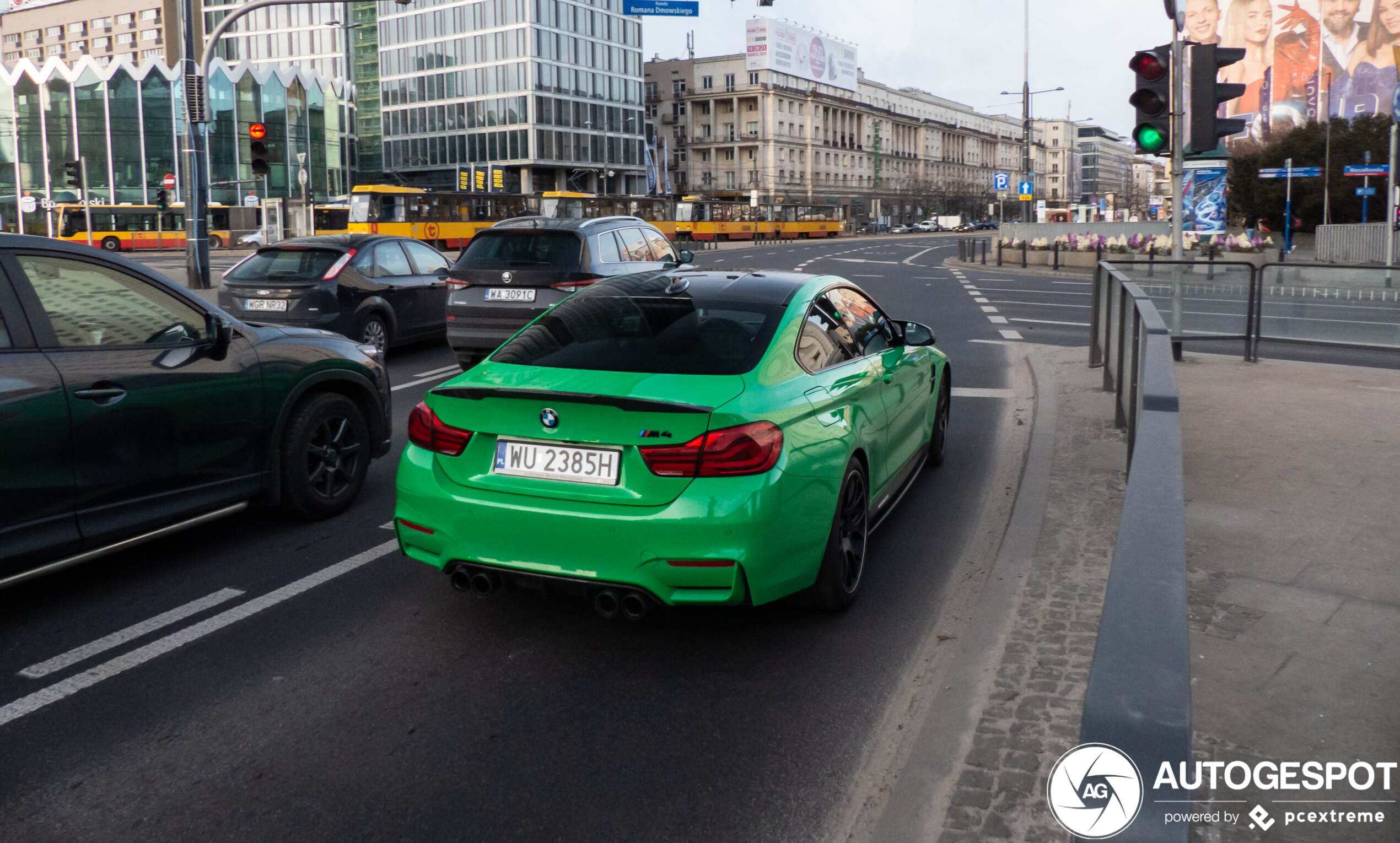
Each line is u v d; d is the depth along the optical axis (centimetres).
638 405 349
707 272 502
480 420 377
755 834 273
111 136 6950
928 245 6869
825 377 423
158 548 523
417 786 299
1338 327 1113
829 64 12888
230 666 382
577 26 9081
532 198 5144
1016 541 497
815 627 412
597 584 357
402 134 9400
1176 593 177
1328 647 361
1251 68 10331
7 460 399
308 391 562
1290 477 584
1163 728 142
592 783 300
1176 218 1101
